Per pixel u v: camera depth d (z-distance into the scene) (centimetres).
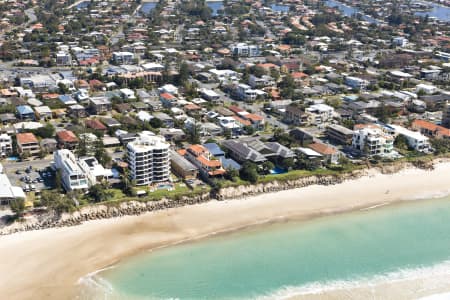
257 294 11888
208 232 14338
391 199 16712
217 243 13838
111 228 14238
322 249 13762
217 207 15612
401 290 12156
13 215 14088
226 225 14725
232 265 12912
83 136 19525
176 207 15475
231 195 16162
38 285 11794
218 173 16862
